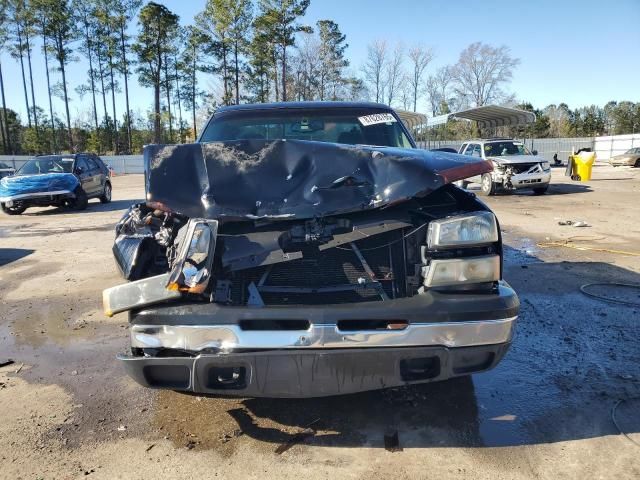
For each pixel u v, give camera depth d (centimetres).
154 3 5859
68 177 1446
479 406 326
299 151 305
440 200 304
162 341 264
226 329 256
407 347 260
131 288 266
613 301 527
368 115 467
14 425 318
